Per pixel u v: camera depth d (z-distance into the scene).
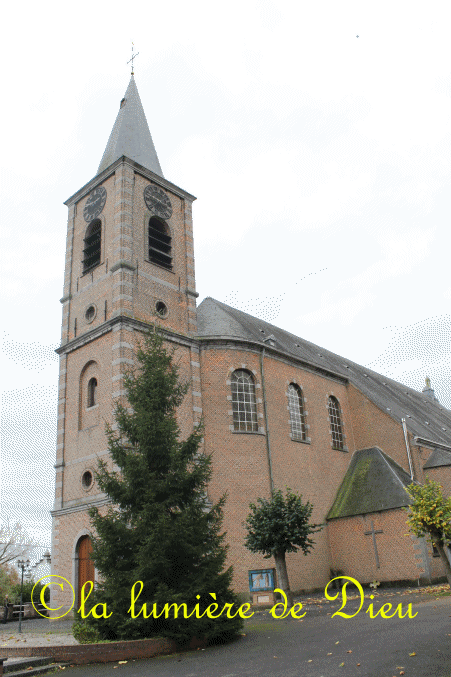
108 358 22.33
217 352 25.19
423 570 23.59
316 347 38.50
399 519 24.84
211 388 24.47
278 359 27.77
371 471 28.52
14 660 10.58
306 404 28.67
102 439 21.50
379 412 31.19
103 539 12.52
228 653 10.95
